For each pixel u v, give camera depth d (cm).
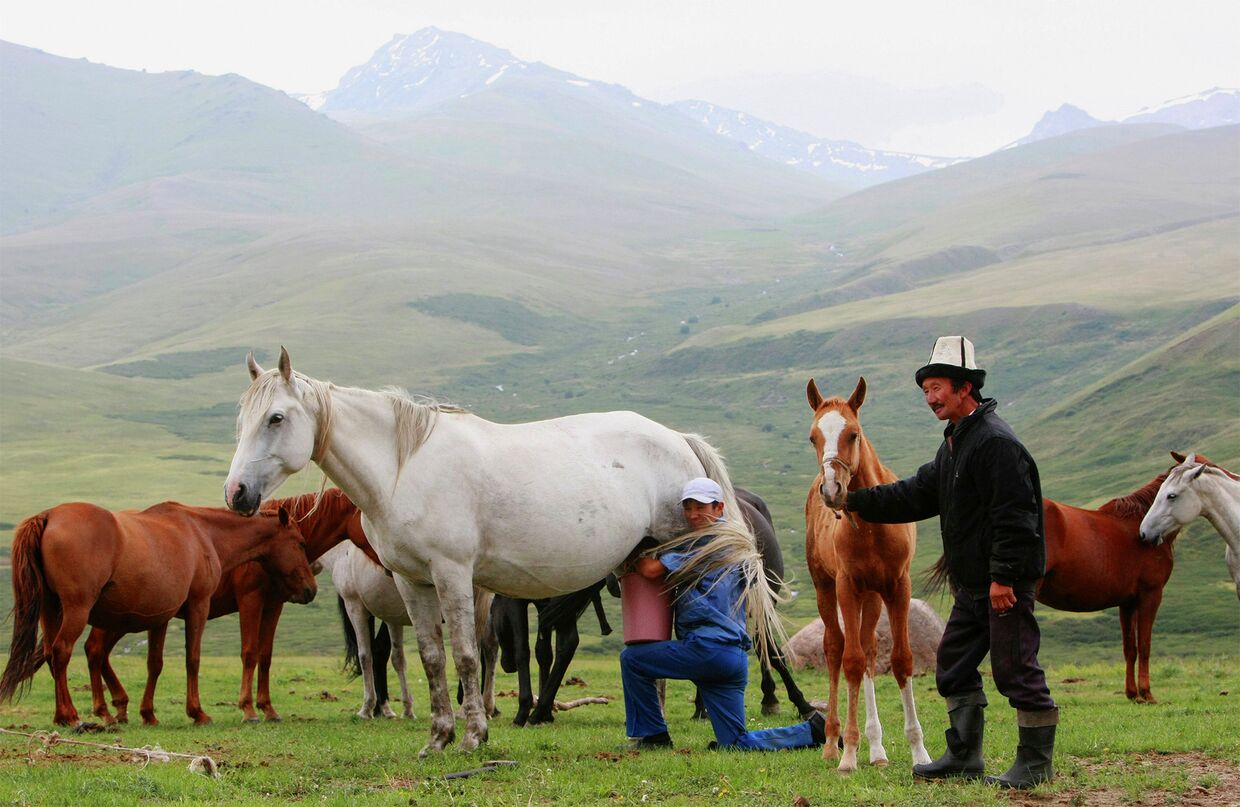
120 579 1295
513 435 1065
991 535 814
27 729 1271
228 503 966
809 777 857
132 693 1872
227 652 5469
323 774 933
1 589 7169
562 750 1042
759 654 1305
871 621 942
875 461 922
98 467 13975
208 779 877
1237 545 1518
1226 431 10769
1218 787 800
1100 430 12206
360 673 1722
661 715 1056
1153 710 1320
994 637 810
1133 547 1527
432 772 922
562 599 1328
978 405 836
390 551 1011
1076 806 750
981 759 846
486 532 1020
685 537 1065
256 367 1002
